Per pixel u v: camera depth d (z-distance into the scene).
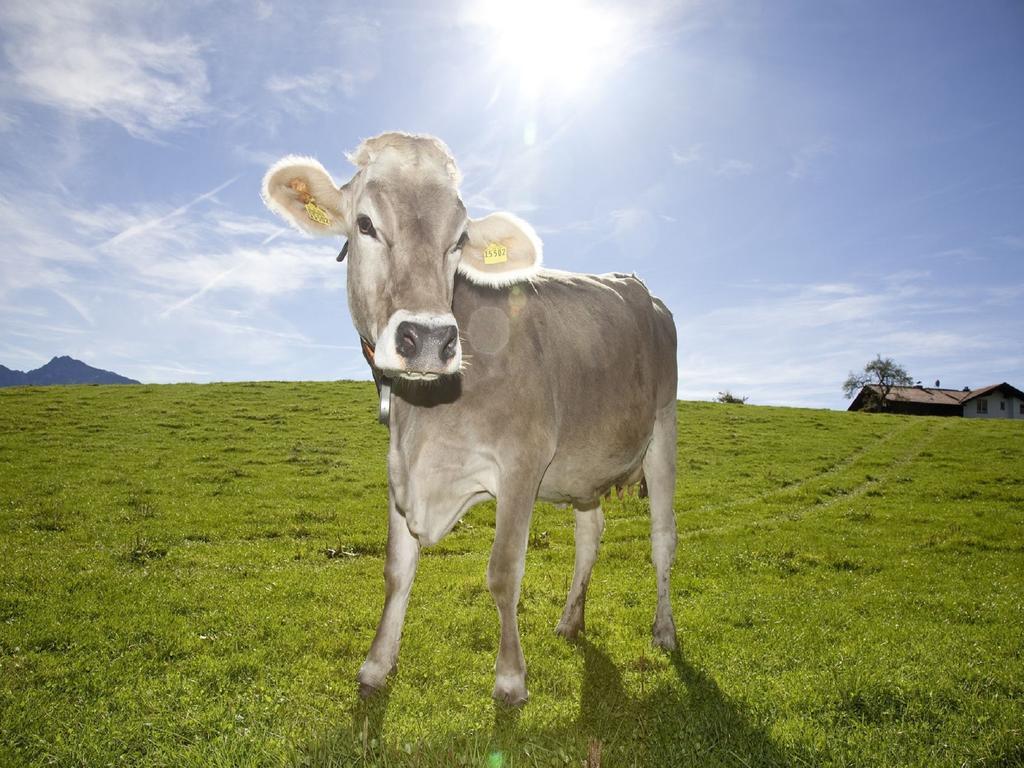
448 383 4.80
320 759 3.66
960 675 5.66
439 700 4.83
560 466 5.67
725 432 32.22
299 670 5.66
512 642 4.74
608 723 4.42
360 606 7.94
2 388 32.25
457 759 3.62
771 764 3.92
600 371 5.82
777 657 6.27
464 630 6.91
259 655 6.01
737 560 11.77
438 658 5.84
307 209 4.86
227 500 15.99
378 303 4.36
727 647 6.57
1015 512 18.05
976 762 4.07
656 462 6.94
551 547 12.88
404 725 4.34
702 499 19.45
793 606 8.46
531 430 4.93
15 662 5.77
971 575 11.15
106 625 6.87
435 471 4.86
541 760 3.68
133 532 12.45
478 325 4.93
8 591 8.09
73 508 14.20
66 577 8.89
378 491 17.91
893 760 4.09
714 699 4.97
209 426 25.80
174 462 20.17
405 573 5.17
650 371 6.57
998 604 8.87
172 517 13.96
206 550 11.38
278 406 30.02
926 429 36.44
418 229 4.24
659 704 4.85
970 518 17.11
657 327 7.06
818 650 6.54
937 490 21.47
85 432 23.81
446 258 4.43
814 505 19.19
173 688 5.21
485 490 5.04
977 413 84.12
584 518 6.86
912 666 5.86
